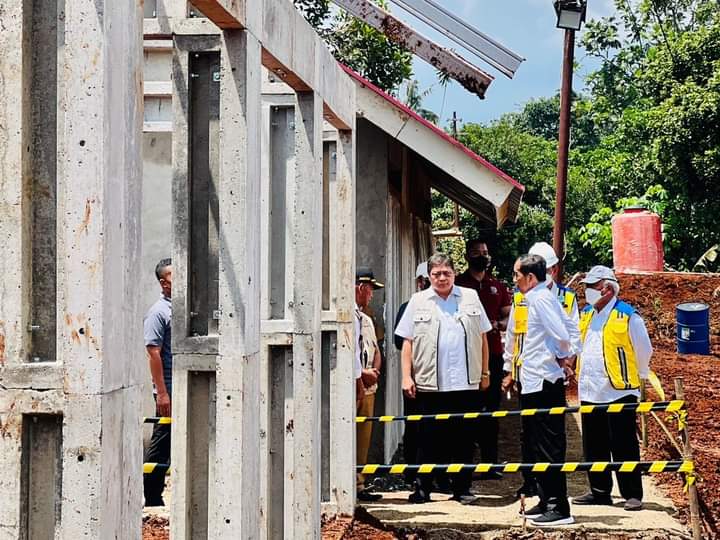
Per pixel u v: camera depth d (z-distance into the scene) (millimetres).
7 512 3590
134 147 3830
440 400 8570
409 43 10617
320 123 6742
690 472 7688
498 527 7867
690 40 29062
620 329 8500
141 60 3922
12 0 3639
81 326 3506
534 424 8000
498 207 9508
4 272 3623
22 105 3643
